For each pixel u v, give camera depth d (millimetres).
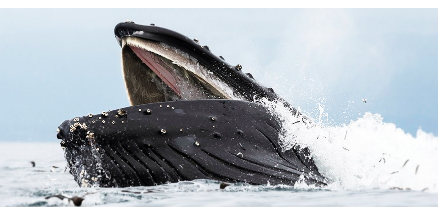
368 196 30156
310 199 29156
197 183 32219
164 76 38031
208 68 36531
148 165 32250
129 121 32844
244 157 33594
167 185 32031
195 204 27906
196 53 36250
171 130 33062
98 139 32312
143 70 38438
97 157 32156
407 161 35219
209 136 33531
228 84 36875
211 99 35062
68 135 32969
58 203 28562
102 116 33094
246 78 37219
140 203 28203
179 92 38094
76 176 33469
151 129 32844
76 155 33125
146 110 33438
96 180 32125
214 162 33000
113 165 32031
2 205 28609
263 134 34812
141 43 36062
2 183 38812
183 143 32969
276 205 27609
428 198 29406
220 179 32812
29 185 37438
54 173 46375
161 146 32688
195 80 37594
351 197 29812
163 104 33969
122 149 32344
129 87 38750
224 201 28547
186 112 33906
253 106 35719
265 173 33531
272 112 36062
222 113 34531
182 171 32531
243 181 32969
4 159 68750
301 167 35000
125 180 32031
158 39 35750
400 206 27156
